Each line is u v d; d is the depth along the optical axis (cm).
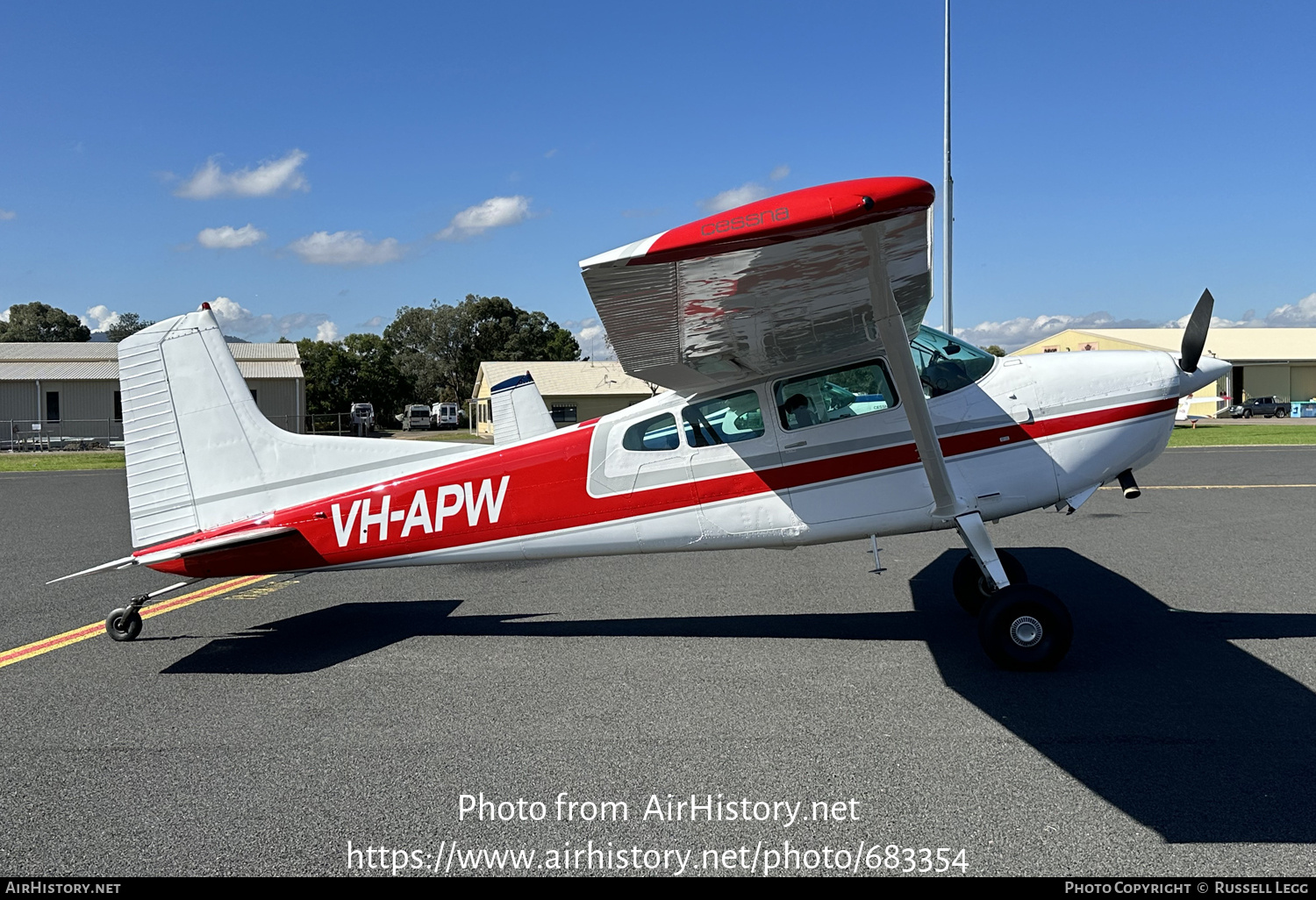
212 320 560
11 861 273
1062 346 4834
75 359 3912
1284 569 680
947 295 1370
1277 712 374
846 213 316
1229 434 2558
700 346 459
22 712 416
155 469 559
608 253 338
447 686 447
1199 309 513
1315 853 259
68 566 859
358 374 6362
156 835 289
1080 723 368
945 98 1385
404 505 551
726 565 779
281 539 557
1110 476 516
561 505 539
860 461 511
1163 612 554
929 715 383
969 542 475
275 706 420
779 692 421
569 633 552
